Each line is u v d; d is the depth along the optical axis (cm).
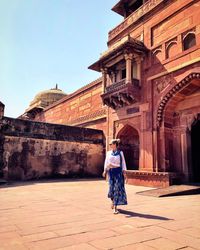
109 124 1006
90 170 1116
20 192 541
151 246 191
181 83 705
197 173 763
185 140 750
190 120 745
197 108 729
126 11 1030
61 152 1045
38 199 437
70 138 1079
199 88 727
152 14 838
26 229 237
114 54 871
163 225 255
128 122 895
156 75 786
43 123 1014
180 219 284
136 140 1012
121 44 809
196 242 202
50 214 307
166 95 748
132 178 788
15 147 923
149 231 232
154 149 757
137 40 834
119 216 297
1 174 874
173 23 755
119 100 907
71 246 190
